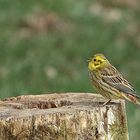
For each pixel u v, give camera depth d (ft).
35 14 71.67
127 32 69.05
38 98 38.19
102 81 39.06
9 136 33.71
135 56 63.98
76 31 68.54
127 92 38.81
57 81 57.72
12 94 55.77
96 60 39.58
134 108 52.95
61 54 63.00
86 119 34.09
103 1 76.18
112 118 35.40
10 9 72.02
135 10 75.10
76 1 74.38
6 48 63.67
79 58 62.64
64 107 35.24
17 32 68.03
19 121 33.60
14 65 60.90
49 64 61.16
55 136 33.71
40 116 33.63
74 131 33.83
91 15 72.13
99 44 64.69
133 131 50.14
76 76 59.47
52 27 69.62
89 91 56.08
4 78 58.34
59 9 72.90
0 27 68.95
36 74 59.21
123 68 62.18
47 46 64.18
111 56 63.36
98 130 34.53
